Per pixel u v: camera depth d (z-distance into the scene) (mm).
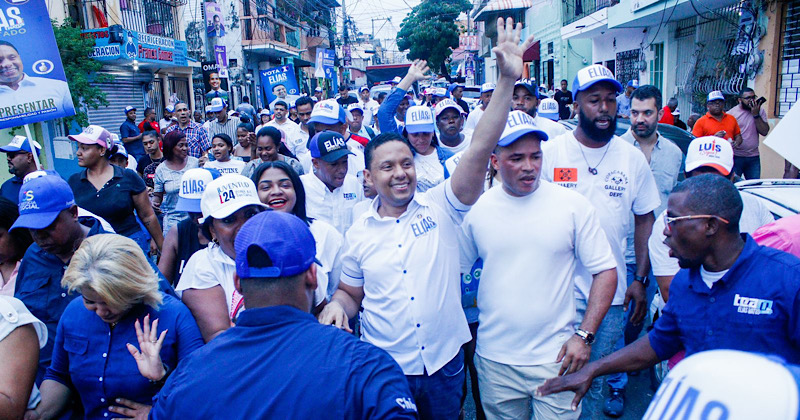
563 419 2791
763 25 10289
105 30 15328
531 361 2818
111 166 5328
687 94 14000
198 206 3580
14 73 5000
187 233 3805
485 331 2965
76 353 2422
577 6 21125
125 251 2348
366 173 2961
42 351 2945
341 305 2965
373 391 1650
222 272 2816
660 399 824
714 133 8180
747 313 2131
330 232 3365
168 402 1747
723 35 12227
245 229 1871
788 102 9945
